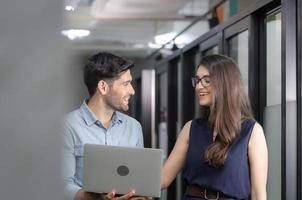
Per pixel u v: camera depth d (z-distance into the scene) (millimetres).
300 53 2516
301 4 2527
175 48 6617
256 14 3111
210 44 4117
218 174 2002
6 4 464
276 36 2926
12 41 466
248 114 2109
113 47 8570
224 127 1997
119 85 2014
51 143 466
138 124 2182
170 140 5801
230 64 2074
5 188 457
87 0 5348
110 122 2078
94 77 2020
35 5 469
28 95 465
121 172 1899
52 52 472
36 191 461
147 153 1889
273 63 2969
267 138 2998
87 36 7633
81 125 2018
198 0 5520
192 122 2180
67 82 475
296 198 2521
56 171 466
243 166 1994
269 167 2961
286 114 2549
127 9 5914
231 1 4414
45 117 466
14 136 461
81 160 1996
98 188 1907
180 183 5031
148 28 7230
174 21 6590
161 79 6594
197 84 2133
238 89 2047
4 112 461
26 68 467
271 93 2979
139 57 8945
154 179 1888
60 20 476
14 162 461
